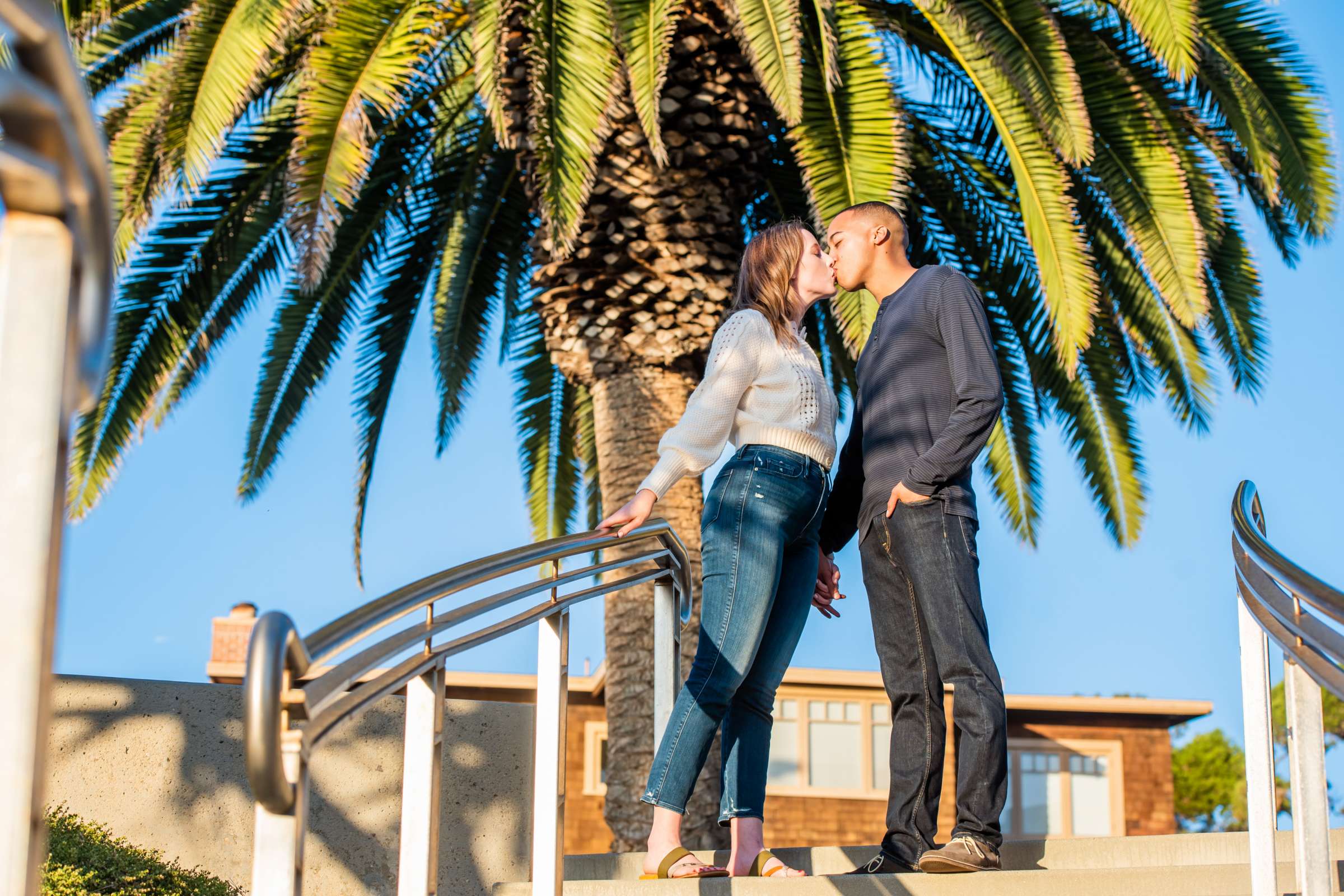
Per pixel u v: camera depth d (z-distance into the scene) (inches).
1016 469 402.6
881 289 160.7
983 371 141.8
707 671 135.3
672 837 134.3
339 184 267.7
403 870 94.7
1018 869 156.6
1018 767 727.1
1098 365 377.4
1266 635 120.3
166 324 339.6
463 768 185.6
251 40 268.1
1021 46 287.4
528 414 444.8
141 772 169.8
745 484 137.3
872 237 160.1
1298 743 104.0
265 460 372.5
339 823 175.9
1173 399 373.1
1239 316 354.6
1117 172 326.0
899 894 131.0
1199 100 335.6
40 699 44.4
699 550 313.4
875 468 149.2
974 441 139.4
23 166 44.5
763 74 259.3
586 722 698.2
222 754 172.7
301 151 267.4
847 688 721.6
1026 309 379.2
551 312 321.1
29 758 43.8
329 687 72.2
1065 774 727.7
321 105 271.0
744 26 262.2
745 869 140.3
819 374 144.3
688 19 306.3
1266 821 115.9
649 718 313.1
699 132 309.4
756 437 139.6
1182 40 277.6
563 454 446.9
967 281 147.9
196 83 267.7
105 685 171.9
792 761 708.0
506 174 385.1
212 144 263.3
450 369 404.5
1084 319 281.0
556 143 260.2
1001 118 293.7
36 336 46.4
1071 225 286.2
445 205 390.9
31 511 45.1
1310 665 94.7
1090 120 314.0
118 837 165.9
